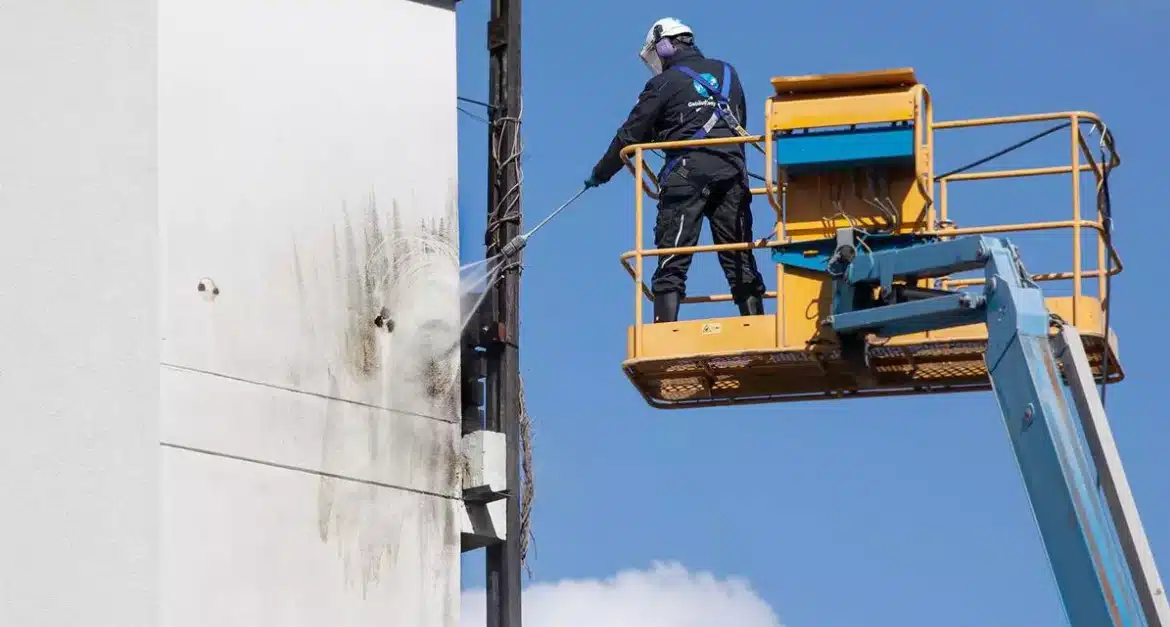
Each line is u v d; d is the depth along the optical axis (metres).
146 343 19.80
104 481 19.30
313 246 21.28
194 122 20.64
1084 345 24.48
